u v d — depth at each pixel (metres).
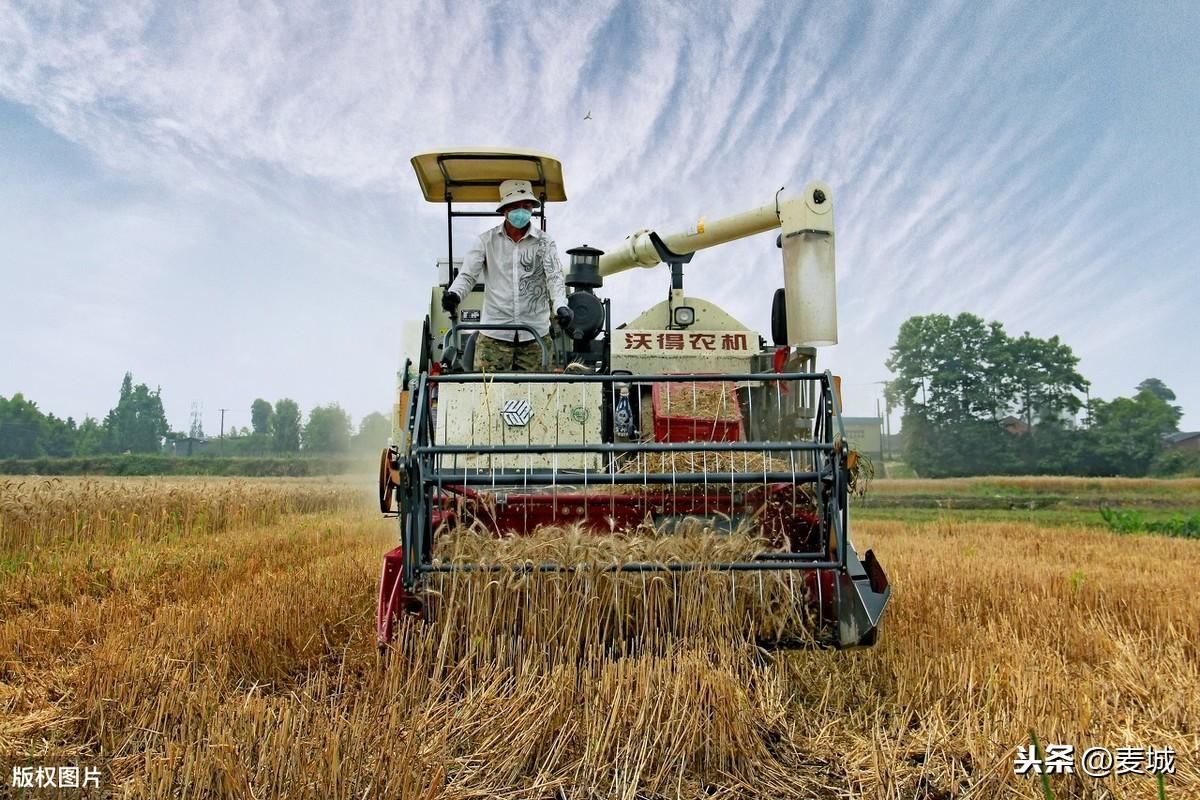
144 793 3.60
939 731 4.50
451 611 4.80
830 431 4.99
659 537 5.12
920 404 61.41
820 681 5.34
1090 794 3.88
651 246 8.57
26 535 12.53
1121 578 9.65
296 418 104.44
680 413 6.04
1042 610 7.32
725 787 3.99
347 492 29.86
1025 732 4.35
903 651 5.70
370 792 3.54
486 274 6.96
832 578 5.29
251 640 5.67
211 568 10.17
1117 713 4.89
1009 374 59.00
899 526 20.86
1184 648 6.39
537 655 4.74
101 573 9.57
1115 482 44.97
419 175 7.82
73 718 4.53
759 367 7.47
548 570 4.83
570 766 3.98
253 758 3.86
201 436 118.75
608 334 7.91
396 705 4.24
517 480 4.83
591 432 5.82
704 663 4.37
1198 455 55.81
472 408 5.88
